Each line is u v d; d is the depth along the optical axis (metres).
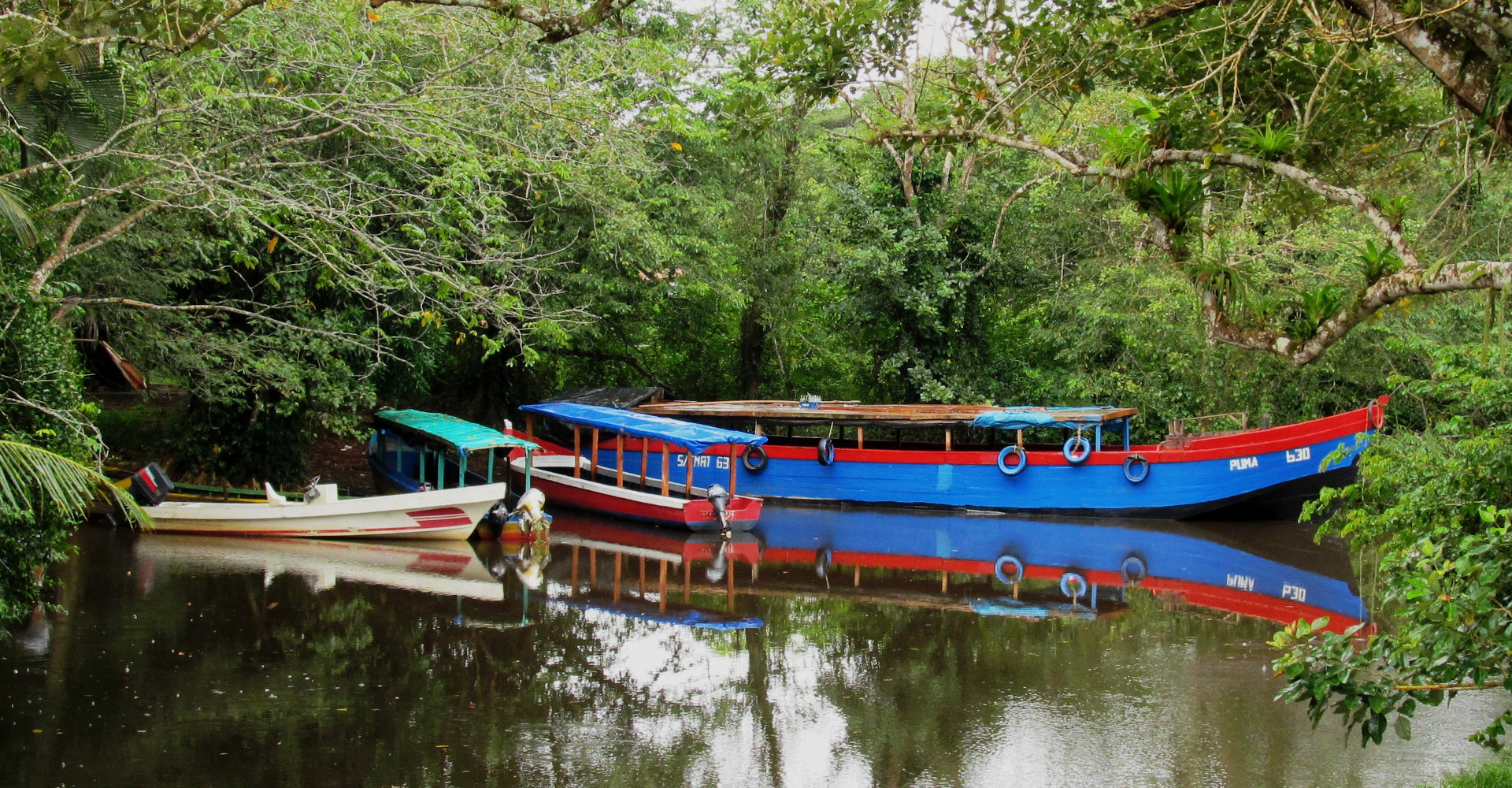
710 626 13.77
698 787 8.59
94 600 14.04
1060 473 23.00
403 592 15.16
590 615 14.20
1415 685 5.74
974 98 8.82
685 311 29.14
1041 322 29.05
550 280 24.45
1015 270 28.45
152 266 17.62
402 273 15.63
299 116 15.80
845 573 17.45
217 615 13.47
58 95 11.30
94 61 11.16
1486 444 8.77
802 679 11.48
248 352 18.64
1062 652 12.55
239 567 16.41
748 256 28.14
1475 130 6.83
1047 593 15.99
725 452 25.42
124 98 11.95
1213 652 12.54
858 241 27.95
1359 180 9.09
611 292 25.31
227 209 14.09
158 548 17.81
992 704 10.66
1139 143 6.71
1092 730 9.85
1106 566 18.09
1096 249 25.81
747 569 17.73
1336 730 9.83
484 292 15.67
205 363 18.69
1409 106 8.19
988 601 15.37
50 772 8.55
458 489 18.78
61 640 12.20
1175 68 8.48
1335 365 22.75
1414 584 5.66
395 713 10.20
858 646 12.81
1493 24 5.46
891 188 28.19
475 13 15.57
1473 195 12.87
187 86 13.85
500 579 16.31
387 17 14.66
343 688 10.88
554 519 22.59
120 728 9.56
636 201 23.92
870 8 8.40
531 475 23.25
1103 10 8.30
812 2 8.70
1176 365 25.02
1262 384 24.56
